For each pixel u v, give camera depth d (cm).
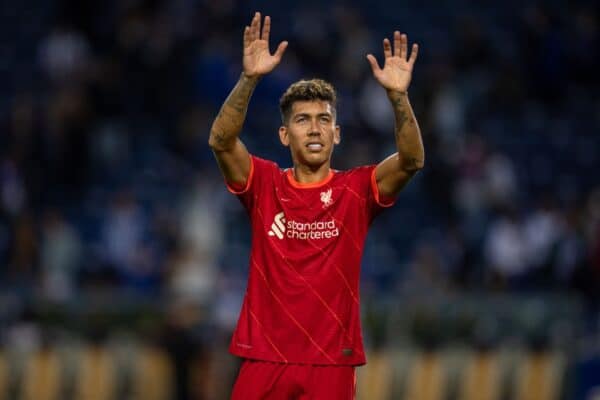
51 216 6228
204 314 5644
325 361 2520
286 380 2525
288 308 2538
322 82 2614
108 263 6259
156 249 6372
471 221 7062
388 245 7106
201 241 6166
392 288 6700
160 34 7675
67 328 5709
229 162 2603
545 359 6081
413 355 5922
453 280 6788
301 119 2573
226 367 5438
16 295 5803
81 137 7150
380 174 2589
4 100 7844
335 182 2595
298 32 8162
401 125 2533
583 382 5750
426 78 7512
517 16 9338
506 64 8556
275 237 2573
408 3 9131
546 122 8500
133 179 7231
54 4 8594
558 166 8138
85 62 7731
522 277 6656
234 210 6919
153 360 5672
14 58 8212
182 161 7331
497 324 6156
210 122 7488
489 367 6028
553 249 6644
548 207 6812
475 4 9306
